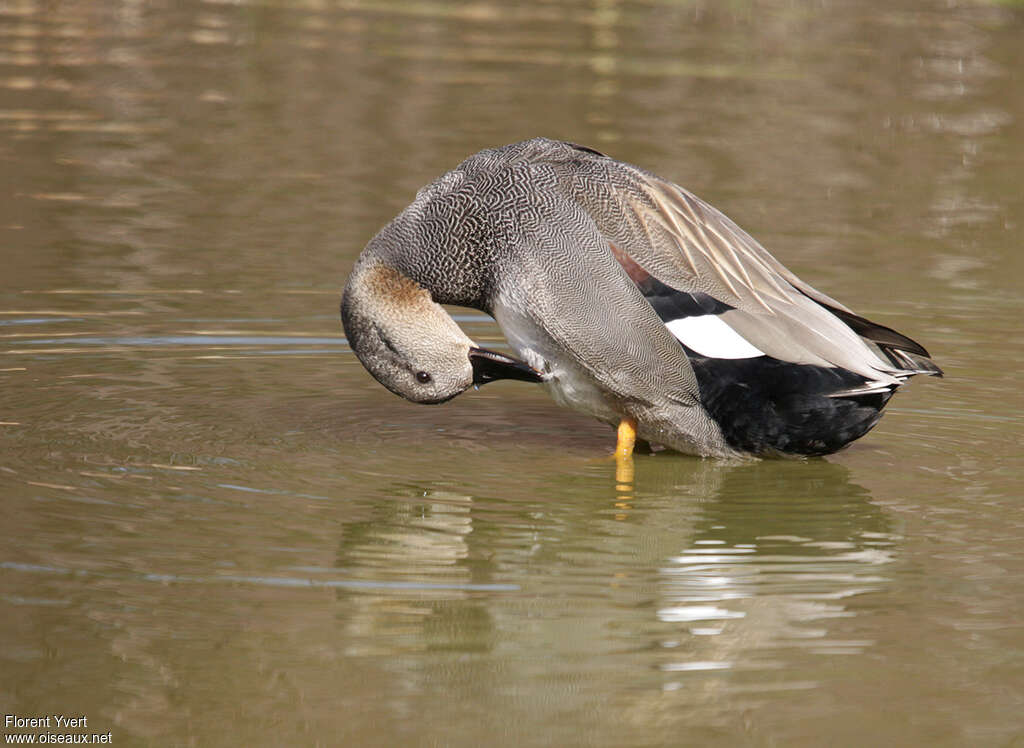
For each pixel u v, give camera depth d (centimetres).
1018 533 979
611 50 3266
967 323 1540
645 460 1148
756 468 1138
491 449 1168
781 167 2302
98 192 2008
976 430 1233
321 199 2016
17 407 1202
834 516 1014
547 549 934
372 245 1132
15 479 1020
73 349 1379
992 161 2412
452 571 884
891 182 2245
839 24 3650
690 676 746
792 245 1855
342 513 985
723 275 1103
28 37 3141
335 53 3116
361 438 1174
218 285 1616
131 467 1062
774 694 728
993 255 1852
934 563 917
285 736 676
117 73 2828
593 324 1082
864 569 902
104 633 774
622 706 713
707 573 893
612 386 1102
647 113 2622
